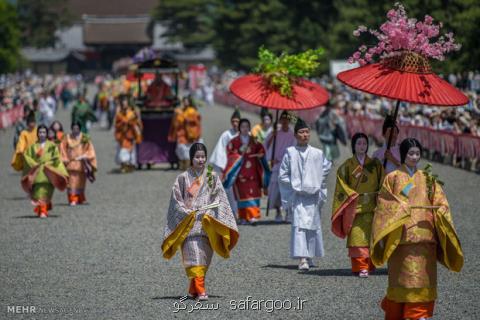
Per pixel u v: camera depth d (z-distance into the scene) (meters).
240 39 155.75
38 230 29.75
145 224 30.77
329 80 93.06
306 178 22.58
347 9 97.25
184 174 19.45
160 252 25.48
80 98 62.31
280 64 29.27
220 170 30.89
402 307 16.59
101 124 94.75
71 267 23.45
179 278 21.92
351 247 21.88
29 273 22.73
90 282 21.56
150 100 53.31
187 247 19.27
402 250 16.36
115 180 46.09
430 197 16.47
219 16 168.25
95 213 33.78
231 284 21.19
